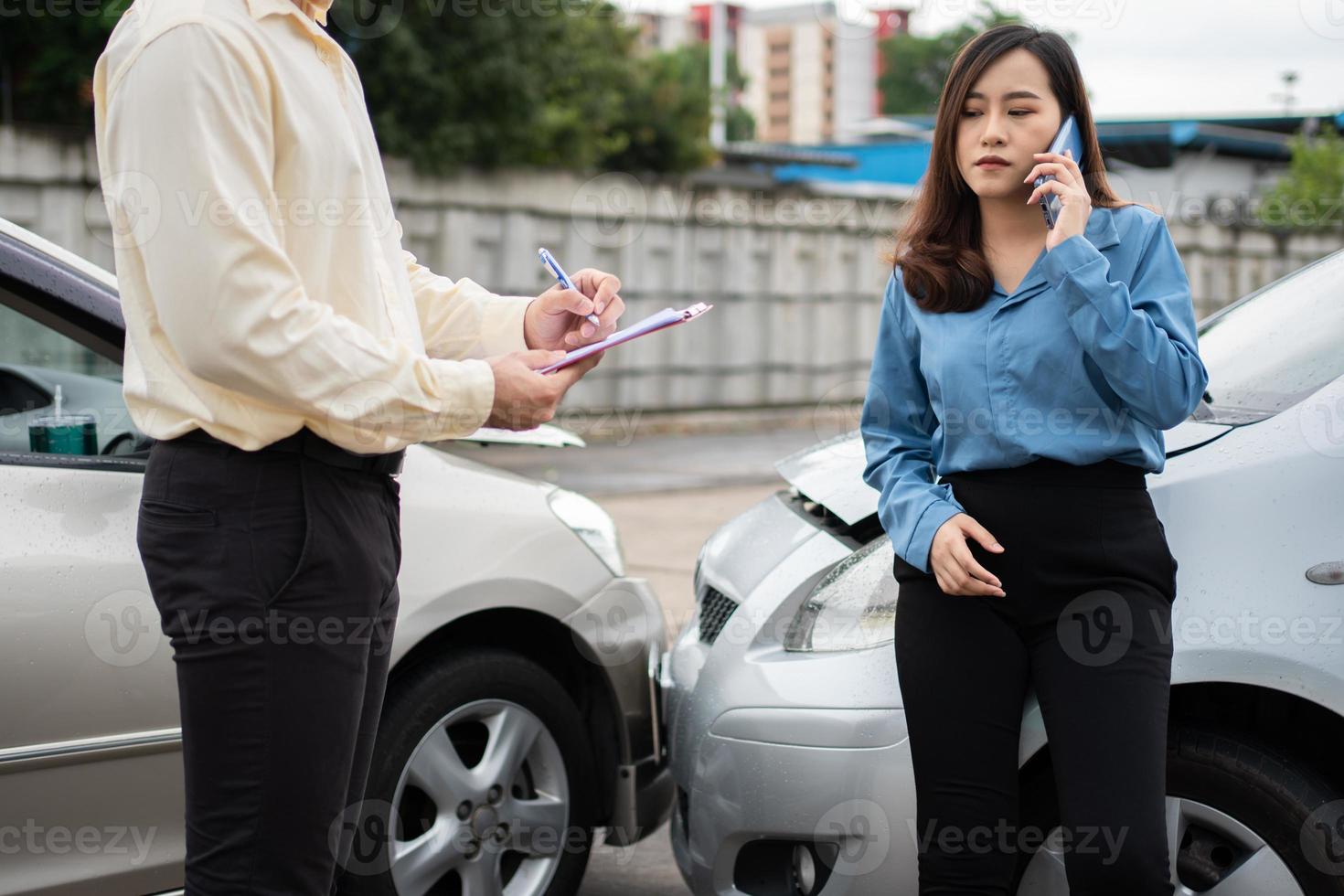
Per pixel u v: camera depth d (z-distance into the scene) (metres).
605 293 1.88
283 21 1.52
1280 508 1.98
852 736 2.10
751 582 2.48
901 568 1.93
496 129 11.55
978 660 1.81
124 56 1.46
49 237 8.94
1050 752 1.98
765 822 2.19
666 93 15.70
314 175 1.52
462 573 2.53
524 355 1.60
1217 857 2.02
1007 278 1.89
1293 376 2.26
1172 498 2.01
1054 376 1.78
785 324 13.24
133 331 1.54
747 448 11.13
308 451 1.51
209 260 1.40
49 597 2.08
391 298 1.64
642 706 2.82
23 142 8.77
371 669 1.66
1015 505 1.79
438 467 2.63
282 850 1.53
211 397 1.48
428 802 2.59
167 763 2.19
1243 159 17.17
